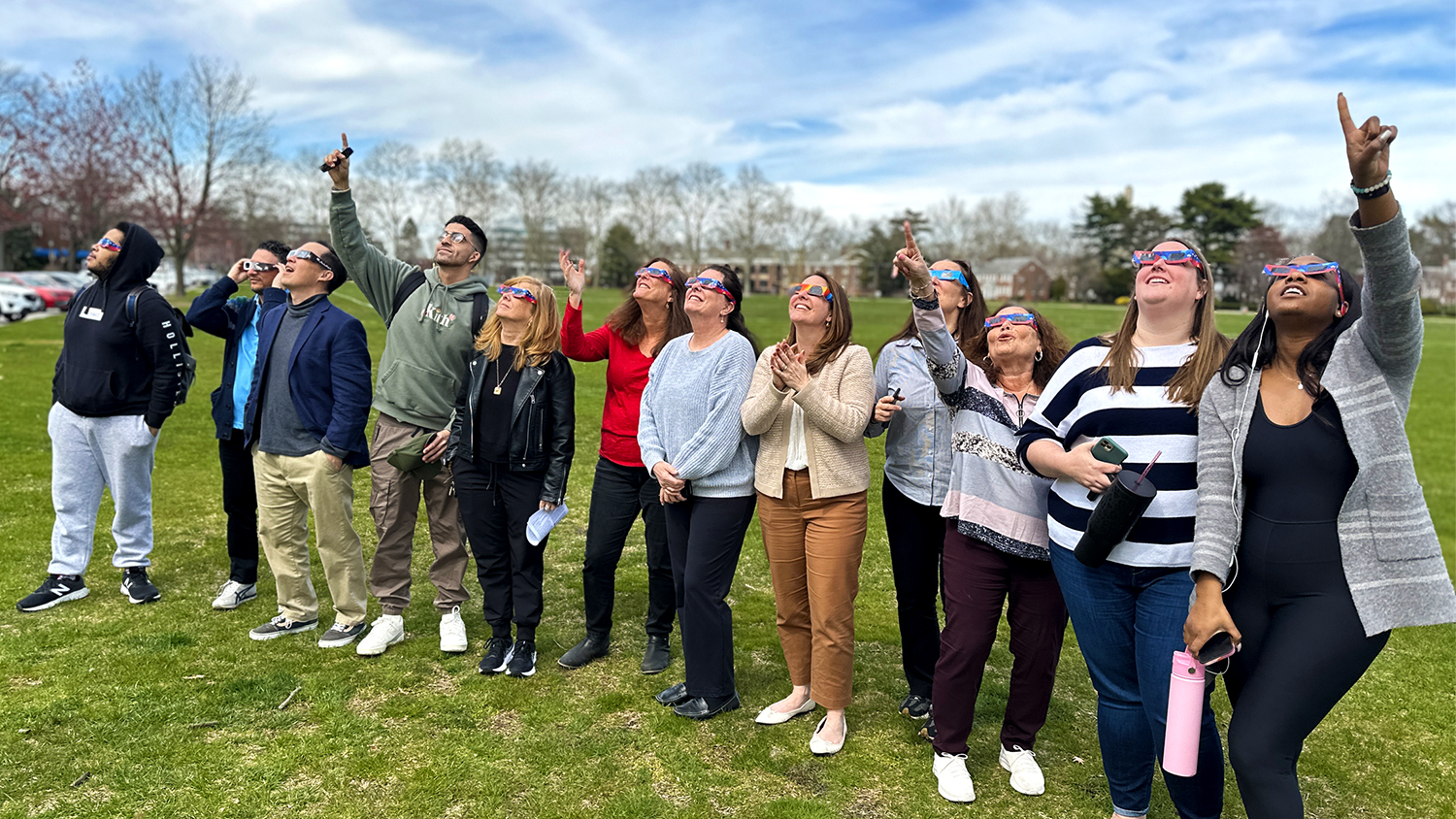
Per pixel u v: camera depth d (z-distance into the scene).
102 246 4.35
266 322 4.09
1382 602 2.12
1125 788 2.73
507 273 89.06
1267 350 2.32
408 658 3.99
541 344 3.78
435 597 4.83
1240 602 2.33
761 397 3.25
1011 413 3.03
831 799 2.97
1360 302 2.25
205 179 42.59
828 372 3.28
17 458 7.61
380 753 3.16
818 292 3.23
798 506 3.31
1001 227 99.00
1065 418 2.67
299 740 3.22
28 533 5.59
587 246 90.12
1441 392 17.31
